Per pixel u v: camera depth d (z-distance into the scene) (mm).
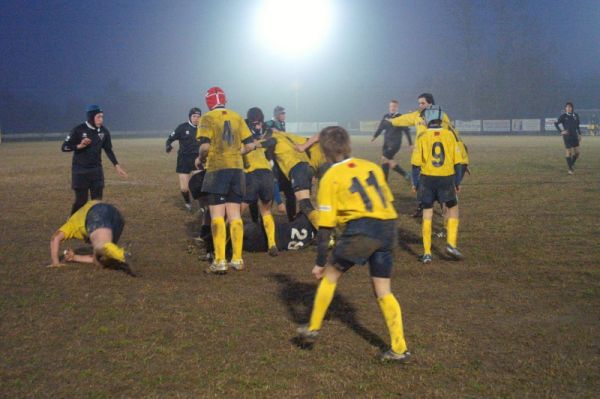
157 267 7805
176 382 4457
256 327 5570
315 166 8992
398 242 9312
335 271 4910
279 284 6980
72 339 5258
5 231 10234
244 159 8492
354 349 5078
